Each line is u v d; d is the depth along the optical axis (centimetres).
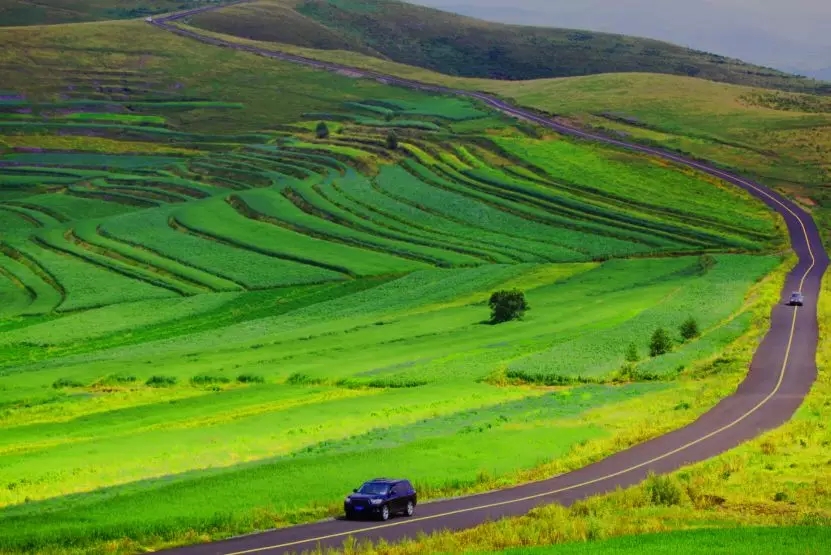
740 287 12900
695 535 3688
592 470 5038
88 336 12150
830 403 6744
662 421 6212
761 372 7956
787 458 5225
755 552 3388
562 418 6500
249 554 3544
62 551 3600
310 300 14162
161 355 10331
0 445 6388
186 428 6794
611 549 3447
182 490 4544
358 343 10569
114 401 8144
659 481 4503
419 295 13888
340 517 4141
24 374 9388
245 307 13775
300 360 9638
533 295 13438
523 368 8550
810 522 3994
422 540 3644
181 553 3572
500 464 5138
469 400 7462
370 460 5203
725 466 4994
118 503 4312
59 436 6700
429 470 4984
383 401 7525
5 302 14262
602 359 8888
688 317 10662
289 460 5256
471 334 10750
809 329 9931
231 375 8988
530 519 3994
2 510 4297
